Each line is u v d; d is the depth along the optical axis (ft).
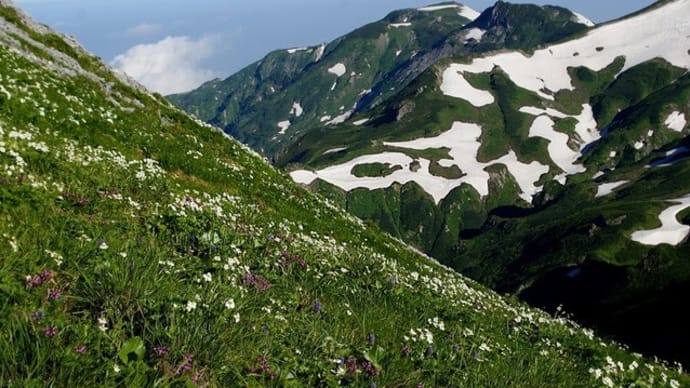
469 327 42.93
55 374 17.70
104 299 23.44
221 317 24.13
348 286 41.45
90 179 44.68
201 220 39.52
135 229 34.81
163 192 50.80
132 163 59.57
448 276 101.14
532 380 32.96
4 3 114.83
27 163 41.70
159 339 21.61
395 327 35.09
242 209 60.39
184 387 19.88
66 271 25.36
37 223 29.76
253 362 23.18
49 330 19.26
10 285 22.08
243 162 102.53
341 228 90.38
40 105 68.03
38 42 108.06
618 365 45.62
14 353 17.79
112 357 19.44
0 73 72.69
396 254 94.22
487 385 29.86
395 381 26.45
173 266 28.66
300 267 40.57
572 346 50.62
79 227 31.48
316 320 30.35
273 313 29.14
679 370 65.82
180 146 84.17
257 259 37.24
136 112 95.09
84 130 68.23
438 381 28.63
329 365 25.20
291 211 81.41
